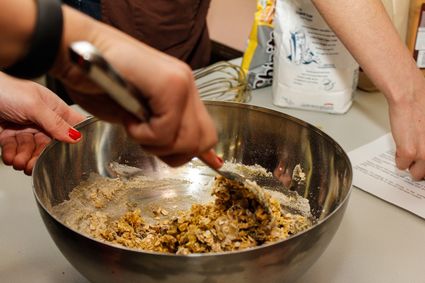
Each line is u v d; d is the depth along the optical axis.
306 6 0.95
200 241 0.61
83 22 0.39
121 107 0.40
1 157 0.81
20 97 0.74
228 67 1.18
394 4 0.98
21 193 0.79
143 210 0.77
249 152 0.78
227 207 0.64
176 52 1.38
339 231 0.72
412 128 0.81
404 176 0.84
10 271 0.64
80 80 0.39
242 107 0.76
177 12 1.31
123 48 0.39
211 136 0.44
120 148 0.78
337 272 0.65
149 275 0.48
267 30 1.05
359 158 0.89
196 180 0.82
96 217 0.72
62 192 0.69
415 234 0.72
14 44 0.36
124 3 1.25
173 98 0.39
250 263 0.48
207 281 0.48
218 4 1.89
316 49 0.98
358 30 0.82
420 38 1.00
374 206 0.78
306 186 0.73
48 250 0.68
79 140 0.71
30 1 0.36
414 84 0.82
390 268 0.66
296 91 1.02
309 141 0.72
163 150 0.43
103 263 0.49
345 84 1.00
